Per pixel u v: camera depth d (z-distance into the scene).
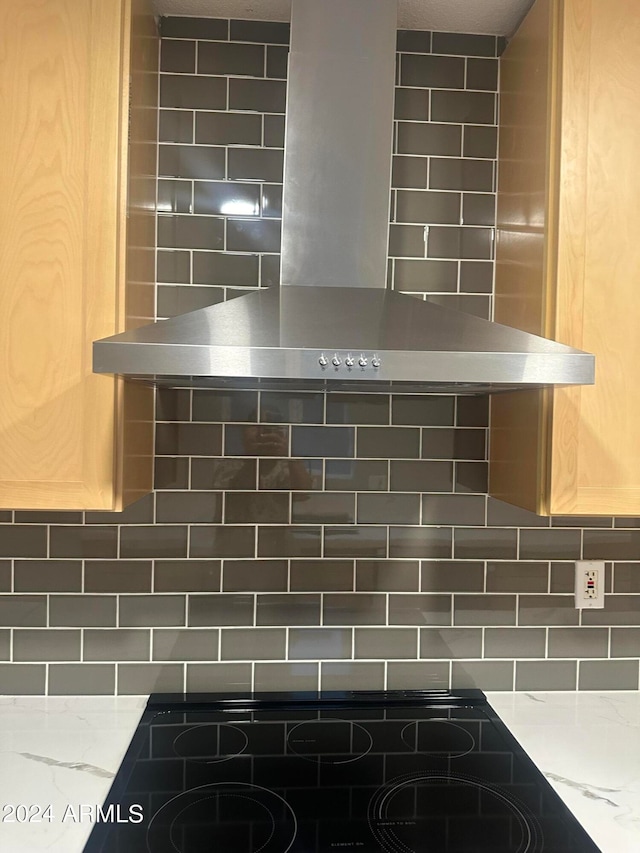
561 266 1.38
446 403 1.72
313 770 1.38
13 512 1.65
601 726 1.56
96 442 1.33
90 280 1.33
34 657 1.66
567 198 1.38
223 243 1.69
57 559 1.66
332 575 1.71
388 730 1.54
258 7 1.64
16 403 1.33
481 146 1.73
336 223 1.40
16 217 1.32
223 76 1.69
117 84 1.32
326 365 1.12
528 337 1.22
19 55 1.32
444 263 1.73
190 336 1.15
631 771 1.37
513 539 1.73
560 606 1.73
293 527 1.70
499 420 1.66
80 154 1.33
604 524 1.74
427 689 1.72
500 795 1.29
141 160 1.50
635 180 1.39
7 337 1.33
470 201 1.73
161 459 1.68
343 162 1.41
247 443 1.69
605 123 1.39
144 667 1.68
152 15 1.59
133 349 1.11
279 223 1.70
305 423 1.70
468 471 1.73
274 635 1.70
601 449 1.39
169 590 1.68
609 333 1.39
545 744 1.48
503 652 1.73
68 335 1.33
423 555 1.72
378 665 1.72
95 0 1.32
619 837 1.16
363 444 1.71
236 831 1.18
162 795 1.28
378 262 1.41
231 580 1.69
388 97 1.42
